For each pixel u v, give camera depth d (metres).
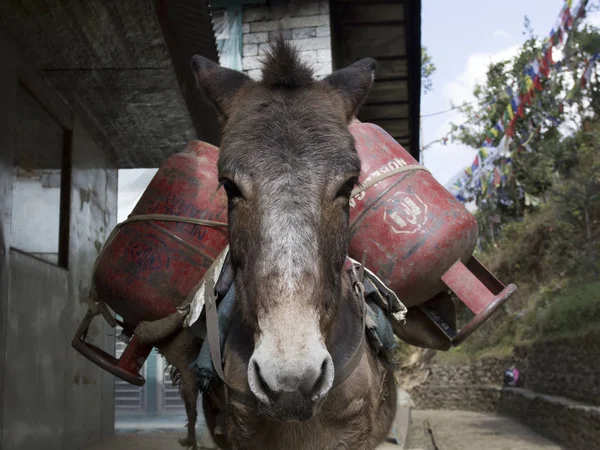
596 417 9.09
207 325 2.67
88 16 4.98
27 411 5.34
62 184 6.67
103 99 6.59
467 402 21.66
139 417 10.58
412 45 8.01
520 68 19.27
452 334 3.66
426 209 3.32
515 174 18.31
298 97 2.37
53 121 6.43
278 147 2.17
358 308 2.77
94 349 3.76
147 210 3.43
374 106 9.59
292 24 7.29
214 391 2.91
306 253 2.05
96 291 3.61
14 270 5.15
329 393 2.48
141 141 7.82
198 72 2.79
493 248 22.22
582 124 15.52
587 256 16.44
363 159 3.36
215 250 3.29
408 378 23.91
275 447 2.52
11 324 5.06
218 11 7.35
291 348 1.97
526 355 18.42
